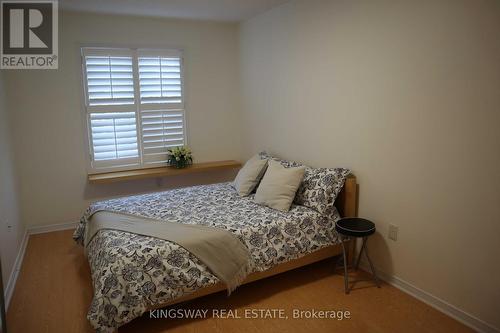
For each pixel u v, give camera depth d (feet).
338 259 9.71
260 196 9.87
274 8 12.03
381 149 8.59
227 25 14.64
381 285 8.77
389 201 8.55
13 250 9.47
